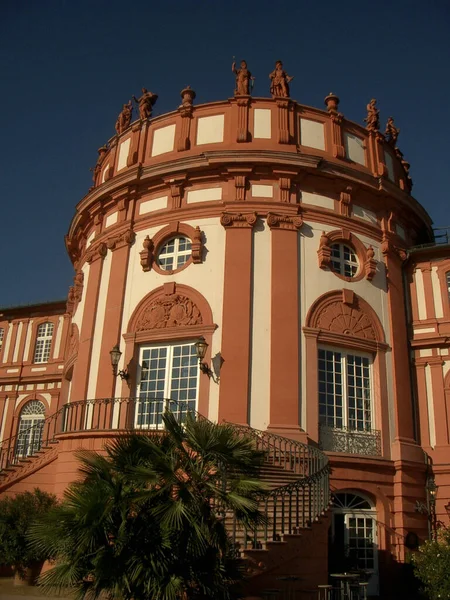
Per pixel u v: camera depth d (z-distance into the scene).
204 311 17.25
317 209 18.48
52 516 8.18
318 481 12.12
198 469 8.73
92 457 9.14
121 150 21.31
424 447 18.28
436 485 17.62
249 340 16.70
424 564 12.27
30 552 12.81
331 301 17.81
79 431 14.64
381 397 17.62
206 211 18.31
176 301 17.70
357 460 16.20
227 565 8.52
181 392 16.95
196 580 8.10
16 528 13.03
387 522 16.23
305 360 16.86
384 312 18.72
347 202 19.03
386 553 15.91
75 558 7.97
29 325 28.86
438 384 18.84
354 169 19.11
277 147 18.81
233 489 8.70
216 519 8.45
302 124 19.59
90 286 19.64
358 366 17.88
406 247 20.56
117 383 17.59
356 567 14.30
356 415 17.31
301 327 17.16
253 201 18.14
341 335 17.53
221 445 8.91
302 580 10.70
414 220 21.02
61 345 27.88
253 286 17.36
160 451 8.77
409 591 15.45
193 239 17.97
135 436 9.09
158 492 8.24
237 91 19.89
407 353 19.00
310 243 18.12
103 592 10.16
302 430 16.05
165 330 17.44
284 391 16.27
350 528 16.00
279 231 17.88
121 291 18.55
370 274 18.55
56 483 14.66
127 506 8.12
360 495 16.36
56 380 27.25
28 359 28.11
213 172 18.66
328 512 11.96
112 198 20.12
